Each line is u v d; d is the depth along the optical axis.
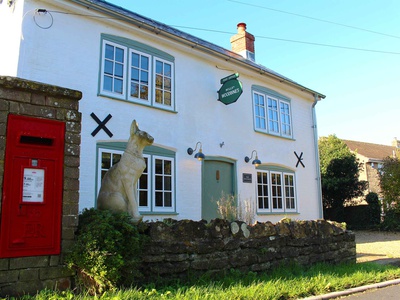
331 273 7.33
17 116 4.57
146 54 10.69
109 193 5.64
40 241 4.53
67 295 4.44
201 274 6.01
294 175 15.17
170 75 11.23
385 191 20.73
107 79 9.73
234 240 6.59
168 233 5.77
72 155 4.91
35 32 8.55
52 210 4.66
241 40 17.00
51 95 4.85
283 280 6.39
